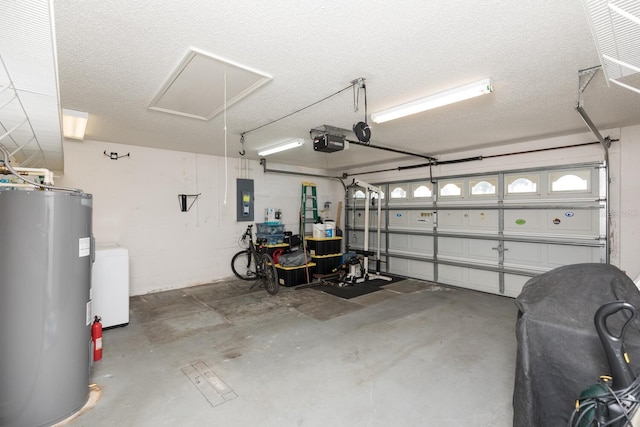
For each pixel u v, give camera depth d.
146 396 2.26
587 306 1.54
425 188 6.11
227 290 5.30
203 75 2.41
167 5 1.59
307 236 6.88
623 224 3.93
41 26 1.22
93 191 4.57
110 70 2.34
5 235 1.88
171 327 3.60
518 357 1.67
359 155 5.87
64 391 2.01
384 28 1.83
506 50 2.09
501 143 4.88
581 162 4.25
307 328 3.57
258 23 1.76
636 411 1.05
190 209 5.54
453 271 5.66
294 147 4.79
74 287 2.07
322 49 2.06
